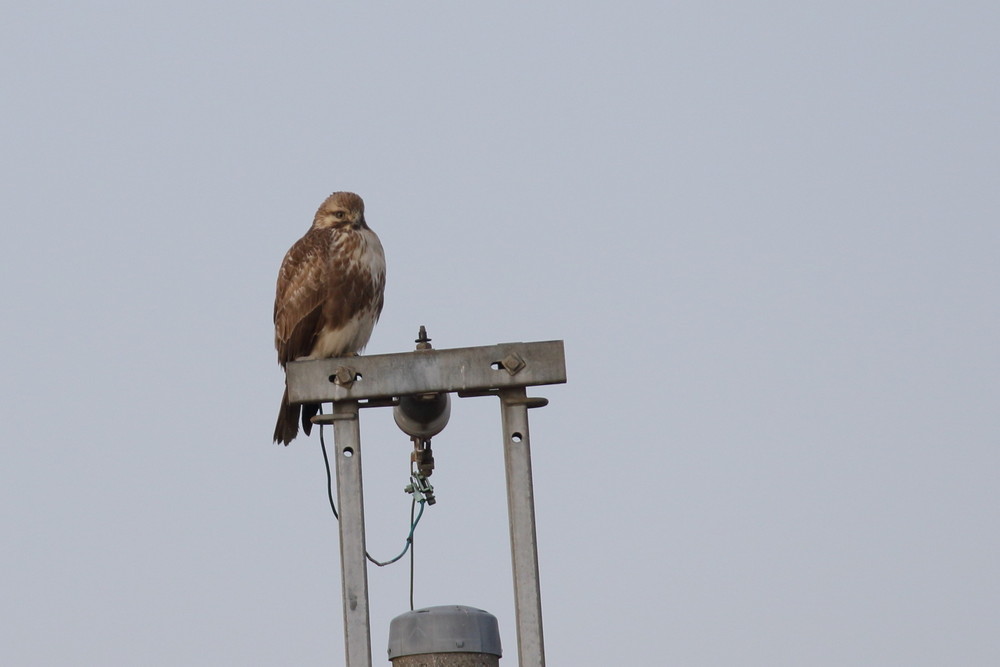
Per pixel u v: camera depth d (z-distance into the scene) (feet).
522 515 31.55
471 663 32.14
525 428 32.04
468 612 32.68
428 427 36.14
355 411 32.19
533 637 30.76
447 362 32.19
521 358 32.09
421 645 32.17
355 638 30.94
